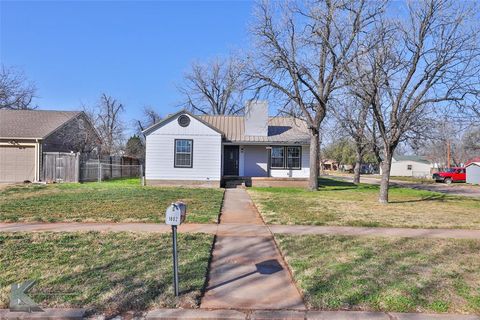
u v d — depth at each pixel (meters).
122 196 14.61
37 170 22.89
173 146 21.97
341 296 4.74
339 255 6.65
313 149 21.59
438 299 4.70
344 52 18.19
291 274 5.70
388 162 16.00
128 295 4.68
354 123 20.92
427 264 6.19
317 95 20.14
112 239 7.52
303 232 8.68
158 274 5.43
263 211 11.84
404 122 15.55
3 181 22.80
